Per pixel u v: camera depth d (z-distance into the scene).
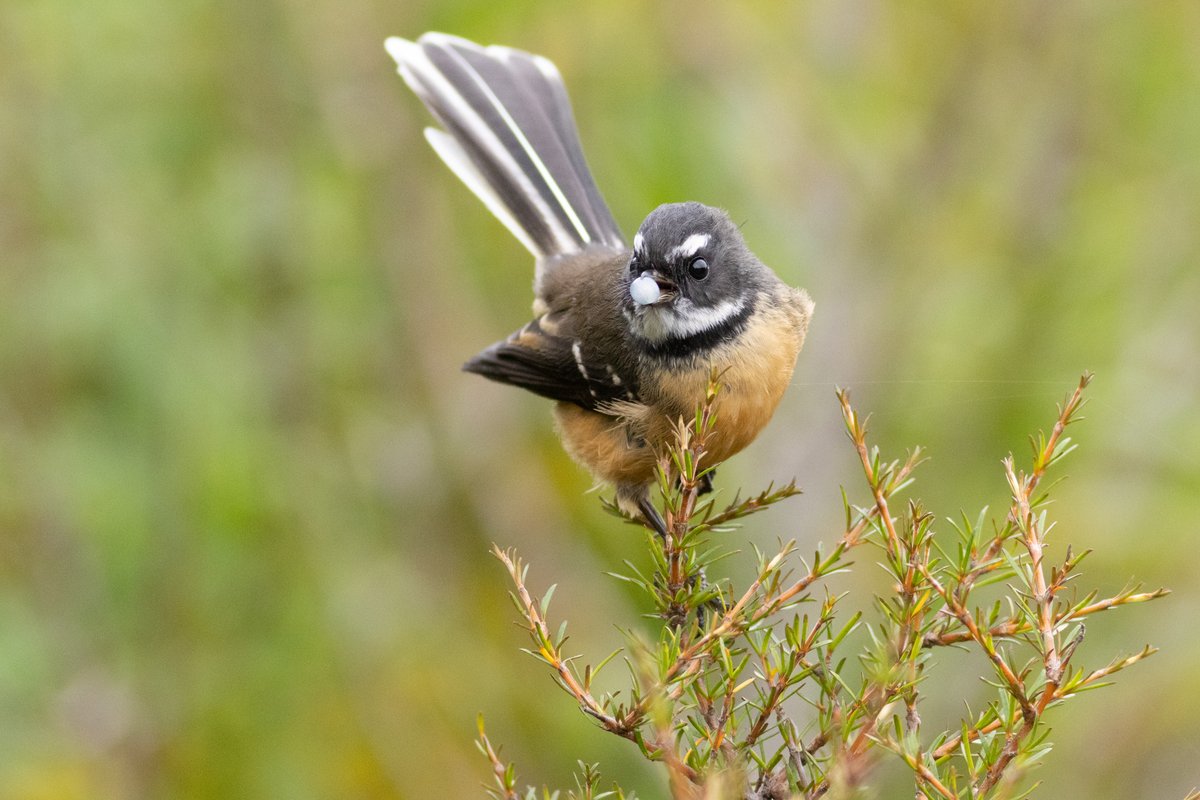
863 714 5.45
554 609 12.96
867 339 14.17
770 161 13.96
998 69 14.62
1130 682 13.25
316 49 13.10
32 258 12.48
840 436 13.95
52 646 11.91
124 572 12.05
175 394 12.16
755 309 8.68
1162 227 14.52
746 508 6.94
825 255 14.30
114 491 11.95
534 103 11.02
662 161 13.12
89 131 12.73
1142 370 14.17
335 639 12.44
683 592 6.23
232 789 11.83
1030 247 14.34
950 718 12.38
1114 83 14.73
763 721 5.60
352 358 13.62
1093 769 13.16
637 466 9.03
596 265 9.63
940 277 14.58
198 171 12.87
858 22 14.23
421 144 13.39
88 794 11.45
